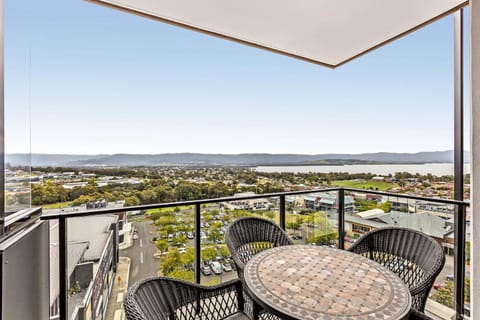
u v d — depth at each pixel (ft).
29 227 4.23
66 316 6.29
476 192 4.72
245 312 5.92
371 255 7.45
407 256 6.82
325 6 6.98
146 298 4.24
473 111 4.83
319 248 6.57
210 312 5.53
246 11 7.24
